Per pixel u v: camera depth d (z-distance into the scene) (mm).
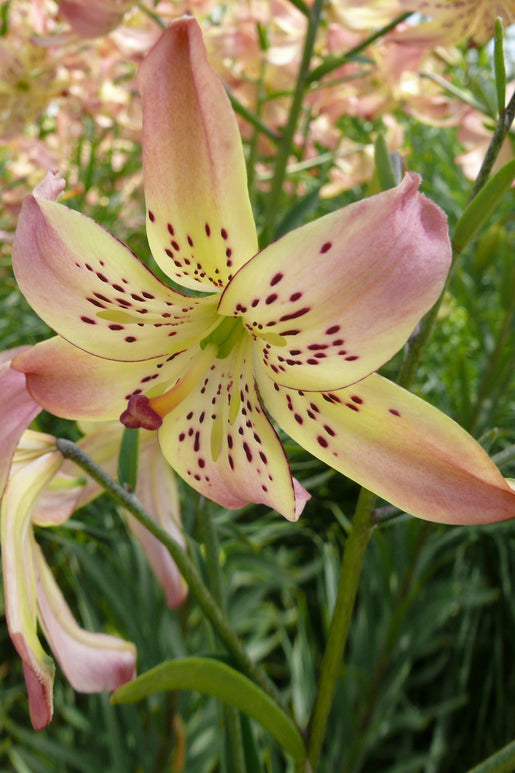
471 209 270
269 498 272
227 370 286
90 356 264
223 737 332
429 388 903
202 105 227
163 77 226
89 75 884
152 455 350
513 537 847
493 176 265
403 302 224
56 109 1029
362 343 236
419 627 690
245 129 681
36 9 817
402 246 221
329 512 951
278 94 641
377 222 220
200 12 658
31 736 695
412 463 249
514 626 802
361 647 688
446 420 240
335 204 1070
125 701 254
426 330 283
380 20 556
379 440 254
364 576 702
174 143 233
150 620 631
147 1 659
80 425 343
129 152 960
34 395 255
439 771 792
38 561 290
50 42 579
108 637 300
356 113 757
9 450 257
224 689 266
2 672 871
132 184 905
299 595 852
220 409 284
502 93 270
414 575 609
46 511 323
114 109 897
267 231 440
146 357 271
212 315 279
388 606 644
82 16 518
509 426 850
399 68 633
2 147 1106
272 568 708
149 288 256
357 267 224
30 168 1005
